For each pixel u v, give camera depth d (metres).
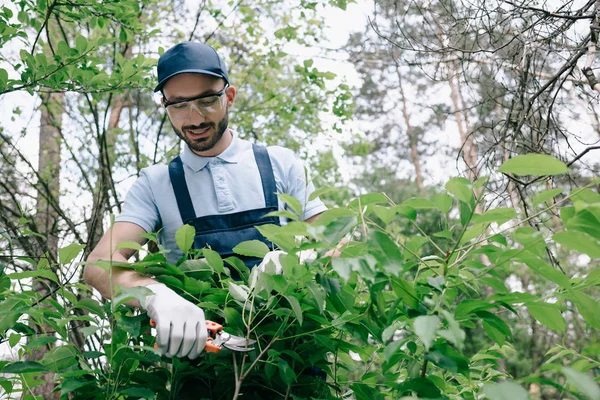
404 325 0.94
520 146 2.35
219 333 1.12
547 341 6.32
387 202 0.98
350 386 1.18
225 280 1.16
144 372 1.21
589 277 0.96
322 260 0.96
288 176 1.63
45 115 5.25
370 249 0.86
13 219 3.87
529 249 0.91
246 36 5.75
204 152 1.59
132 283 1.21
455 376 1.31
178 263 1.25
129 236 1.52
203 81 1.47
